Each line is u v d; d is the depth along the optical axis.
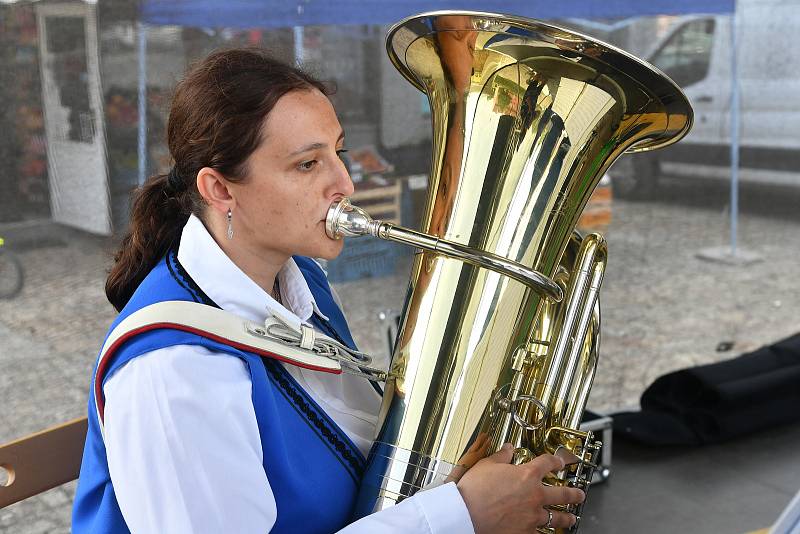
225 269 1.02
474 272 0.96
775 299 3.66
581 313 1.08
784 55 3.56
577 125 0.99
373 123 2.94
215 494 0.89
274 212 0.99
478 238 0.97
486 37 0.94
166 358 0.91
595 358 1.16
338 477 1.04
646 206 3.49
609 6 2.47
